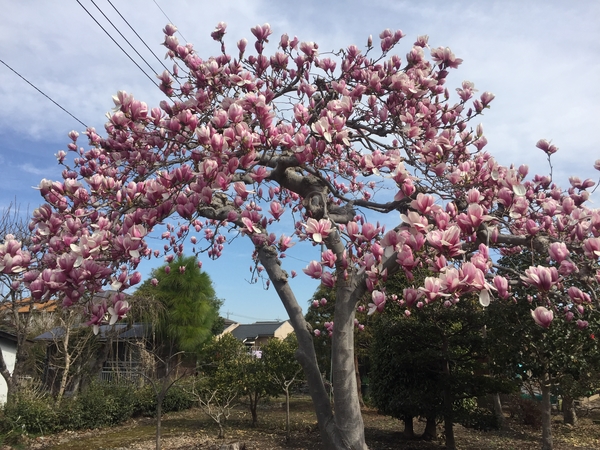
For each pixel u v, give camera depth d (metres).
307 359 2.55
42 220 2.65
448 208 2.23
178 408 12.04
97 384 10.93
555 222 2.67
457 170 3.00
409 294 2.03
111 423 10.09
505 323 5.75
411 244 1.93
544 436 6.33
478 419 6.46
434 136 3.40
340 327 2.45
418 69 3.44
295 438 8.30
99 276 2.19
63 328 11.06
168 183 2.42
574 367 5.82
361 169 2.66
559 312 2.89
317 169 2.78
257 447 7.46
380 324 7.12
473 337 6.28
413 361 6.67
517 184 2.47
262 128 2.61
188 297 12.61
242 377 9.68
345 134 2.64
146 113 2.88
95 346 11.86
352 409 2.39
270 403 14.55
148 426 10.01
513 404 10.36
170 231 4.55
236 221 2.81
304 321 2.62
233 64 3.70
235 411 12.19
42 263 2.43
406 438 7.67
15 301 8.97
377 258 2.15
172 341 12.51
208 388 10.19
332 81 3.47
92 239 2.17
